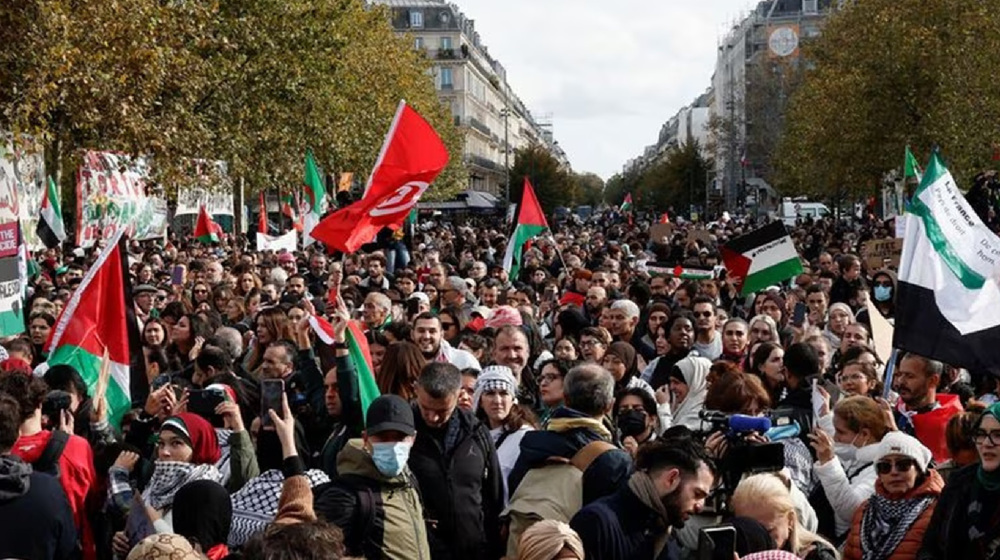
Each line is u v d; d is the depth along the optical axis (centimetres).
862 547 712
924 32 4572
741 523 571
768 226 1639
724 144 12344
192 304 1714
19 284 1266
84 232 2695
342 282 1892
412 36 7700
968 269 823
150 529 684
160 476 733
